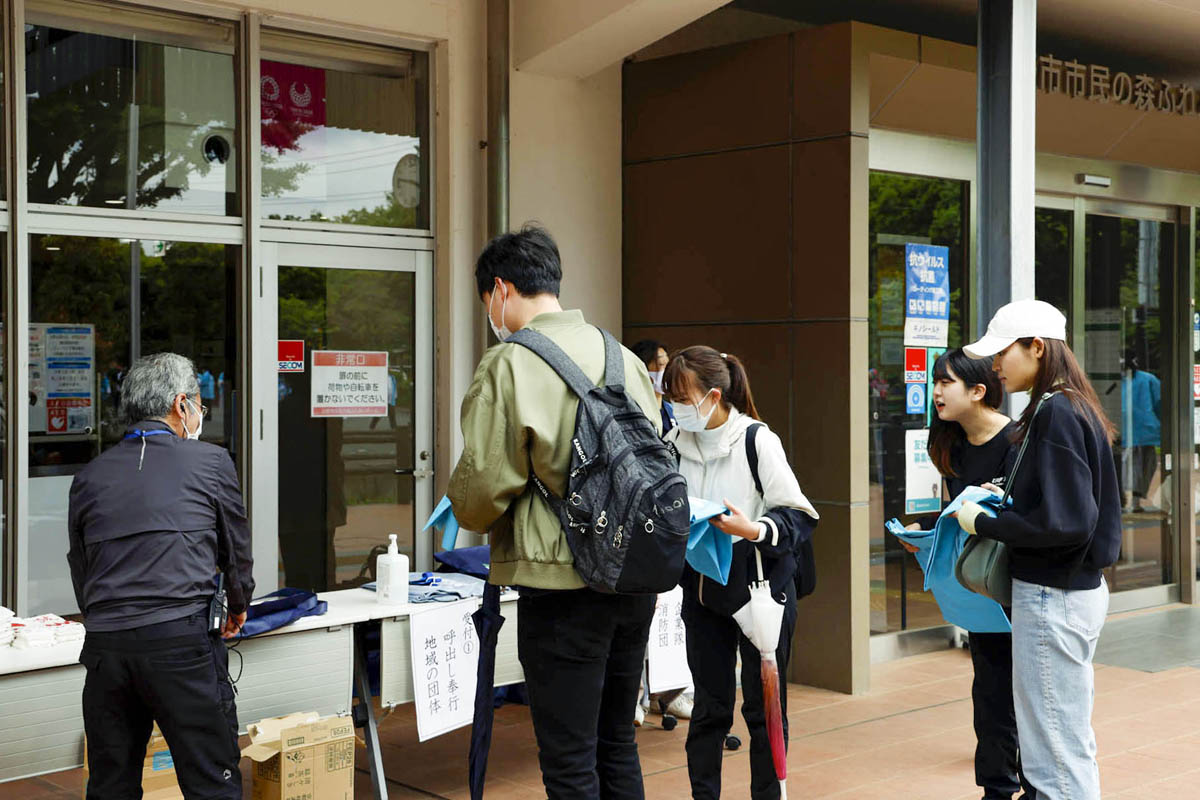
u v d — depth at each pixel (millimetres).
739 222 6750
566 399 2795
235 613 3773
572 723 2848
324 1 6105
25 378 5422
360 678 4527
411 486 6672
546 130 6844
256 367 6078
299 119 6273
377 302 6523
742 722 5879
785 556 3793
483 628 3031
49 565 5582
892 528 4043
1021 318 3500
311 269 6289
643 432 2818
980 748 4102
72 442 5633
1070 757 3357
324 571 6355
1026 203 4762
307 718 4223
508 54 6605
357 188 6465
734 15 7754
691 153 6934
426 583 4895
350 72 6430
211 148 6020
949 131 7133
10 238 5398
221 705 3518
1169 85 8109
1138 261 8961
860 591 6414
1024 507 3377
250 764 5195
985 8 4812
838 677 6445
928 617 7379
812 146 6445
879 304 6941
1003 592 3510
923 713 6043
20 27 5410
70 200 5605
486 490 2768
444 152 6598
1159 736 5648
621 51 6453
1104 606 3422
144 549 3430
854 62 6281
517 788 4918
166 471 3527
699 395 3842
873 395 6953
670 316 7066
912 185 7070
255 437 6082
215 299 6031
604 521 2713
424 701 4496
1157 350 9141
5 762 3658
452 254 6590
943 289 7254
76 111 5625
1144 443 9102
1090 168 8414
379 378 6531
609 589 2725
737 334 6793
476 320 6699
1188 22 7699
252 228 6043
